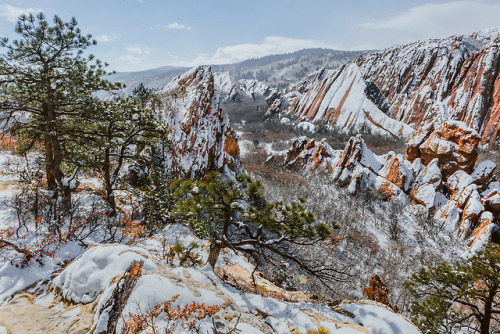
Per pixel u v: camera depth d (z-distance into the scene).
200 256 11.09
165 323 4.97
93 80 13.57
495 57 188.75
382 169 95.00
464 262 13.41
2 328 5.50
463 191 75.75
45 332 5.22
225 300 6.60
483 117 179.12
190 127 45.62
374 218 78.69
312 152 118.75
